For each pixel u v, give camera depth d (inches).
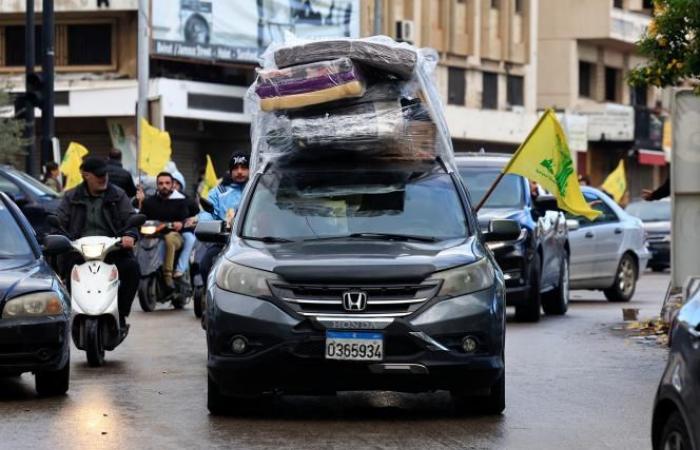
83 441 498.6
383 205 589.6
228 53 2228.1
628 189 3211.1
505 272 933.2
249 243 570.3
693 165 897.5
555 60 3014.3
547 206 999.6
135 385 639.8
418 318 525.0
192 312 1043.9
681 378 366.3
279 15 2290.8
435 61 642.2
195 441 498.6
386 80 614.5
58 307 596.7
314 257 539.5
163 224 1044.5
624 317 995.3
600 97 3122.5
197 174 2330.2
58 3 2203.5
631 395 613.3
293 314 525.3
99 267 708.7
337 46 601.6
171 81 2166.6
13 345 582.6
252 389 533.0
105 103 2209.6
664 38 866.8
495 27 2827.3
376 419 548.7
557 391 624.7
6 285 590.2
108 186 742.5
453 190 600.1
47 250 650.8
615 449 489.7
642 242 1246.3
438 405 587.2
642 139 3102.9
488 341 532.7
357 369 523.5
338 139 598.9
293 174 606.5
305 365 524.1
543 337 856.3
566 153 889.5
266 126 616.7
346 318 522.3
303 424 535.5
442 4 2691.9
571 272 1141.7
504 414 561.3
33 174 1584.6
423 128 614.2
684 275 899.4
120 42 2234.3
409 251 547.2
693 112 893.8
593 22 2982.3
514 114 2844.5
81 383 646.5
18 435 510.0
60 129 2295.8
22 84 2272.4
